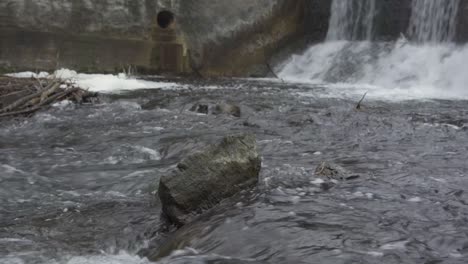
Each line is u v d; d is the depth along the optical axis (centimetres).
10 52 2192
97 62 2344
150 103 1588
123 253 544
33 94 1500
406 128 1209
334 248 505
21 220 634
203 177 632
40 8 2220
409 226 566
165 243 557
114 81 2014
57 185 785
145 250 550
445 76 1978
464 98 1756
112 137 1123
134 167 885
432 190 710
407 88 2017
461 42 2044
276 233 542
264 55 2559
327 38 2597
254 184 690
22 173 848
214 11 2488
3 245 552
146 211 654
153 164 907
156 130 1199
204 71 2512
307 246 511
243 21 2508
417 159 910
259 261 486
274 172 782
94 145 1055
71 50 2295
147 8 2411
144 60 2434
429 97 1778
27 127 1248
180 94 1798
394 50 2234
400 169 830
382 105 1569
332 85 2155
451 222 582
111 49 2364
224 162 655
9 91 1568
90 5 2300
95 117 1375
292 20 2600
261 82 2261
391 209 623
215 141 1036
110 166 897
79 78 2108
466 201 662
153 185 762
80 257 526
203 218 600
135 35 2403
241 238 534
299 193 682
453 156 938
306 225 562
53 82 1630
